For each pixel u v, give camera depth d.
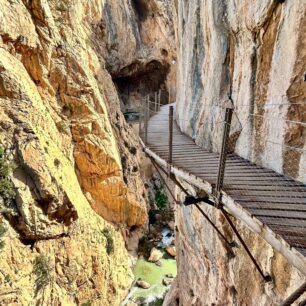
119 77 34.69
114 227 22.70
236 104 8.40
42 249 15.31
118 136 25.91
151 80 38.91
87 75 21.09
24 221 14.45
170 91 39.09
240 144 8.09
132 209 24.42
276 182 5.58
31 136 15.41
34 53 18.06
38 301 14.45
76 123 20.42
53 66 19.42
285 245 3.30
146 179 30.41
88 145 20.86
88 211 19.80
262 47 7.00
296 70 5.68
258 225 3.89
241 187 5.25
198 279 12.38
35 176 15.02
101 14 28.36
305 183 5.39
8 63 15.96
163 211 29.39
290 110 5.86
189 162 7.68
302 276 5.02
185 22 14.45
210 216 9.45
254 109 7.35
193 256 12.75
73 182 19.14
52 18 19.59
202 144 10.26
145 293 20.23
